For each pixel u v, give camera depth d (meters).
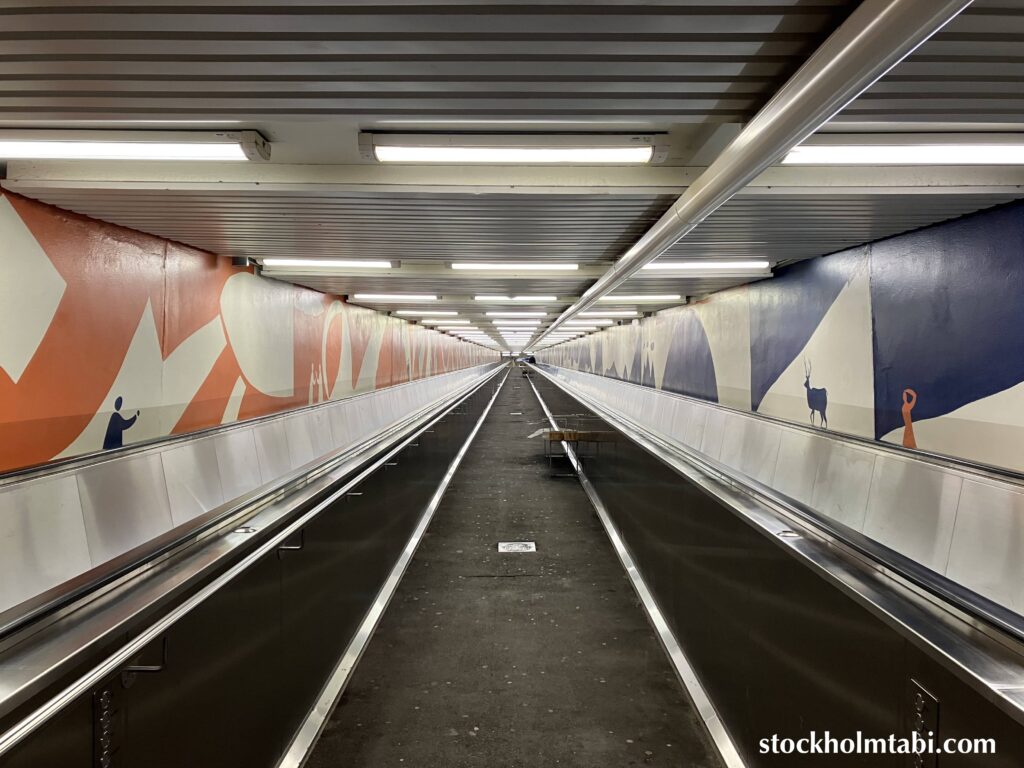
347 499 3.41
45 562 2.81
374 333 11.05
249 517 2.33
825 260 5.54
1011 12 1.71
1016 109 2.36
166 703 1.55
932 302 4.20
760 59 1.99
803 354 5.94
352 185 3.20
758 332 6.99
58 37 1.83
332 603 3.10
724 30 1.82
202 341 5.24
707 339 8.80
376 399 9.88
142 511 3.61
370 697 2.97
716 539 2.76
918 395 4.34
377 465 3.95
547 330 16.97
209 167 3.18
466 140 2.77
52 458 3.59
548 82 2.15
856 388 5.08
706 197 2.72
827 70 1.60
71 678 1.22
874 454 3.83
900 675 1.34
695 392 9.38
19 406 3.36
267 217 3.90
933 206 3.64
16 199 3.33
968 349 3.88
